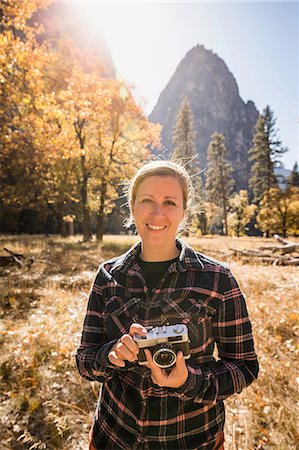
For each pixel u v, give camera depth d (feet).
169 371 3.70
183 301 4.25
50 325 15.06
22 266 30.42
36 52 28.91
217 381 3.99
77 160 71.41
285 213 138.62
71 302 19.25
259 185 182.29
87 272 28.48
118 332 4.37
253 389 9.78
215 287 4.30
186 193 4.82
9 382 10.37
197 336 4.18
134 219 4.68
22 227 146.00
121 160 75.66
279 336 13.12
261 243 62.28
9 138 32.63
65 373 10.74
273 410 8.77
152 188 4.43
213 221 182.91
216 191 192.34
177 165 4.78
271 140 176.86
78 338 13.71
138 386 4.22
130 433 4.26
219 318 4.35
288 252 41.06
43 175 75.92
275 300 18.49
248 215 187.11
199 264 4.38
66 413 9.00
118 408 4.36
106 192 80.69
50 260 35.99
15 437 8.25
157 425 4.14
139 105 71.82
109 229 163.94
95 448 4.55
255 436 8.08
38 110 31.37
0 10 28.76
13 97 28.53
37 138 33.14
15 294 20.38
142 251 4.75
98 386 10.31
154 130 75.15
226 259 38.34
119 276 4.64
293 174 176.55
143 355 3.69
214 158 197.16
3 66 25.98
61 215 96.78
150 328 3.87
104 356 4.14
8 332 13.76
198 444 4.17
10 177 83.46
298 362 11.20
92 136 75.10
